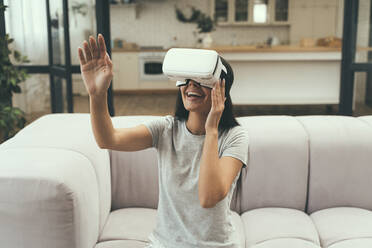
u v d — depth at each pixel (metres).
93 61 1.33
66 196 1.57
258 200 2.23
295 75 6.76
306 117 2.41
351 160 2.22
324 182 2.23
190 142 1.41
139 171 2.21
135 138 1.44
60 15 4.18
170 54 1.36
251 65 6.75
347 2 4.35
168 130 1.47
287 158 2.21
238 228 2.02
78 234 1.62
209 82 1.32
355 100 4.56
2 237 1.60
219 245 1.38
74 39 4.21
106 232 1.96
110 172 2.20
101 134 1.38
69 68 4.00
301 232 1.97
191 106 1.37
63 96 4.39
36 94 4.57
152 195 2.21
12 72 3.86
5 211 1.58
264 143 2.21
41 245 1.59
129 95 8.54
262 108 7.66
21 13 4.38
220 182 1.26
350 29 4.38
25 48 4.44
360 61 4.44
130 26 9.14
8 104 4.01
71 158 1.77
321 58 6.49
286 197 2.23
